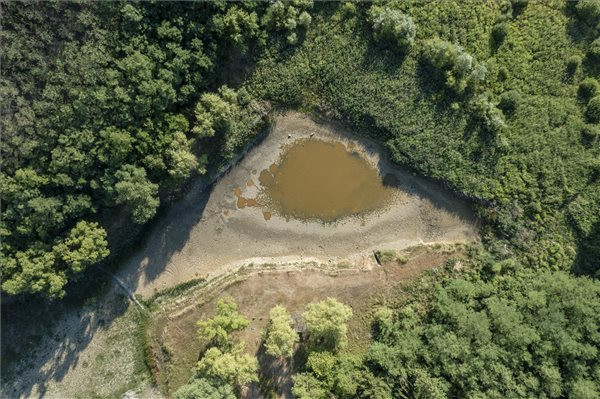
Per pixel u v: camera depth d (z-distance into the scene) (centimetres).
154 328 4650
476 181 4656
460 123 4647
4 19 3650
